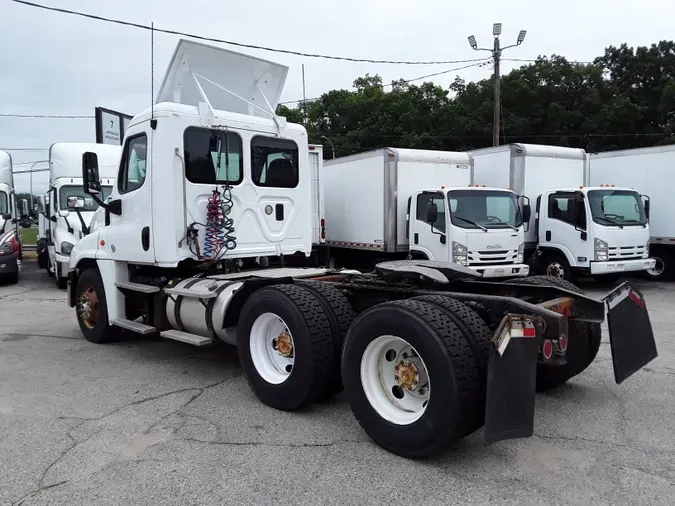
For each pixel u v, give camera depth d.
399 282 5.09
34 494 3.45
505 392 3.46
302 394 4.61
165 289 6.08
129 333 8.07
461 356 3.57
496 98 24.16
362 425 4.14
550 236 12.47
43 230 17.23
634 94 32.78
